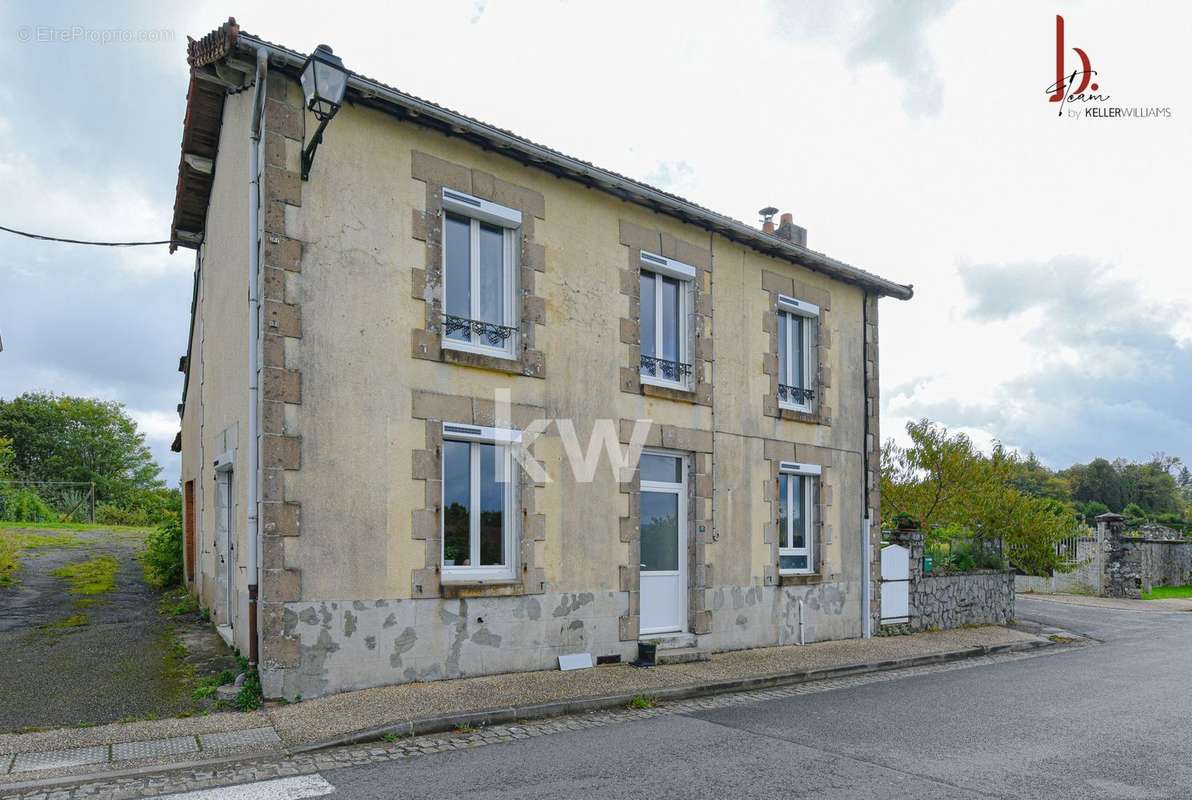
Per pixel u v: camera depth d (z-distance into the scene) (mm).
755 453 10836
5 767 4898
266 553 6531
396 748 5652
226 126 8617
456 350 7812
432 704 6551
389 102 7355
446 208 8078
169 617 9586
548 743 5898
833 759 5613
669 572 9867
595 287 9164
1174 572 25406
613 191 9281
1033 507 20062
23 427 38656
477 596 7773
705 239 10484
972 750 5910
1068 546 21797
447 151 7992
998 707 7492
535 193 8680
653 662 8930
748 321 10961
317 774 5031
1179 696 8094
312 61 6242
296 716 6109
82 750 5242
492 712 6402
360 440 7137
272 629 6504
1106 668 10055
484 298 8422
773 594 10836
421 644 7371
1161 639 13281
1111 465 55438
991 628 13750
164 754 5219
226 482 8906
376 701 6586
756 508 10758
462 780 4949
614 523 9047
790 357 11867
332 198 7172
